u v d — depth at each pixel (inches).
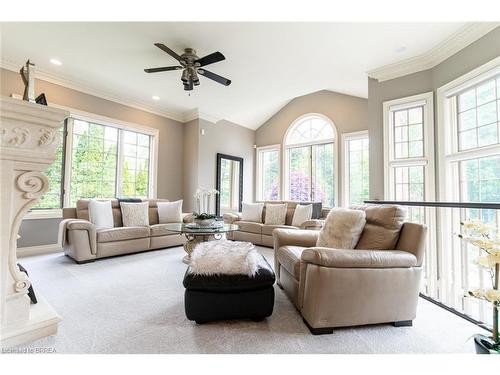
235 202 248.5
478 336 49.6
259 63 129.0
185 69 117.8
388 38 103.3
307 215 177.3
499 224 70.8
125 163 187.5
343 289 61.8
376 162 129.1
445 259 99.0
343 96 208.5
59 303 77.8
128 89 168.2
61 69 139.9
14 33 105.9
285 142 247.1
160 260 131.6
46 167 52.6
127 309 74.2
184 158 225.1
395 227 71.9
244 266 66.5
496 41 85.4
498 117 88.3
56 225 149.3
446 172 105.5
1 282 48.8
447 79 105.0
